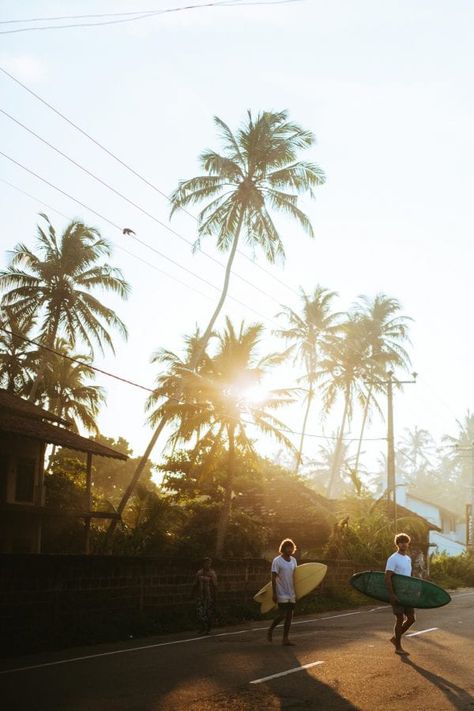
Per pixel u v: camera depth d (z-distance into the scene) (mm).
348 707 8953
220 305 39031
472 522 63938
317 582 17406
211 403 33312
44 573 15852
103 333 45844
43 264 45438
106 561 17672
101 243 46000
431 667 11938
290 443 33812
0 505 27344
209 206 39875
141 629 17391
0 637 14406
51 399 52656
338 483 97625
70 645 14984
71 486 34062
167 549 31516
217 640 15852
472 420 107125
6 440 29047
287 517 41781
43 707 8758
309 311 64062
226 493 32781
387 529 38406
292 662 12344
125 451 62531
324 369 63844
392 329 65062
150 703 9062
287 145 39469
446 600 13422
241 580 23281
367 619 21641
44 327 45656
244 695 9633
